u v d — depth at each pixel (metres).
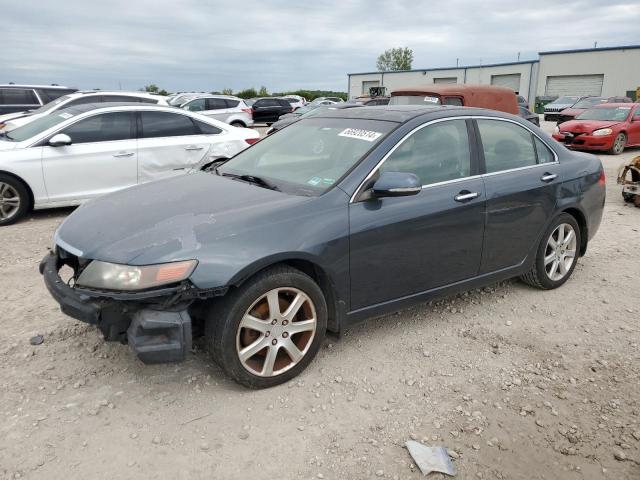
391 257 3.56
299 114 19.02
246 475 2.57
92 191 7.55
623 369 3.57
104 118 7.65
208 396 3.16
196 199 3.43
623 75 45.38
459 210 3.84
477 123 4.19
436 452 2.73
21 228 6.96
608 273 5.34
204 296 2.85
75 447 2.71
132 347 2.83
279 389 3.25
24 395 3.12
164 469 2.59
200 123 8.41
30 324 4.01
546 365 3.61
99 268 2.88
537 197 4.40
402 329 4.07
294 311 3.21
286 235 3.10
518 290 4.87
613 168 12.87
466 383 3.38
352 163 3.57
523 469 2.67
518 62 51.03
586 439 2.88
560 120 22.31
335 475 2.59
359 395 3.22
